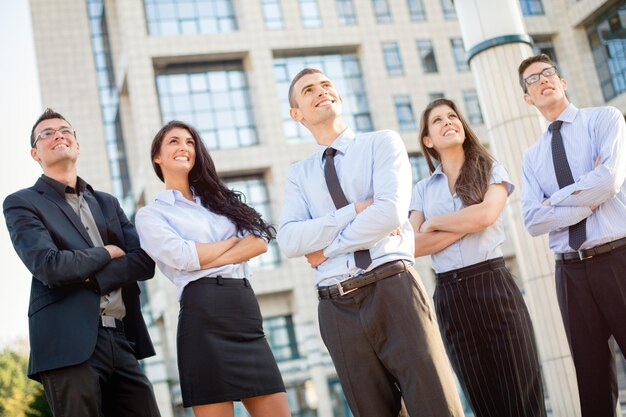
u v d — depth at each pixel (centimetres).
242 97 2197
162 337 2111
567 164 329
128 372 302
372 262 259
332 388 1947
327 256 268
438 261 330
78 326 282
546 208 322
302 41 2234
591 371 316
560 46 2178
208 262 303
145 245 309
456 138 335
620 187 312
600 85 2100
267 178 2145
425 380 250
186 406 296
